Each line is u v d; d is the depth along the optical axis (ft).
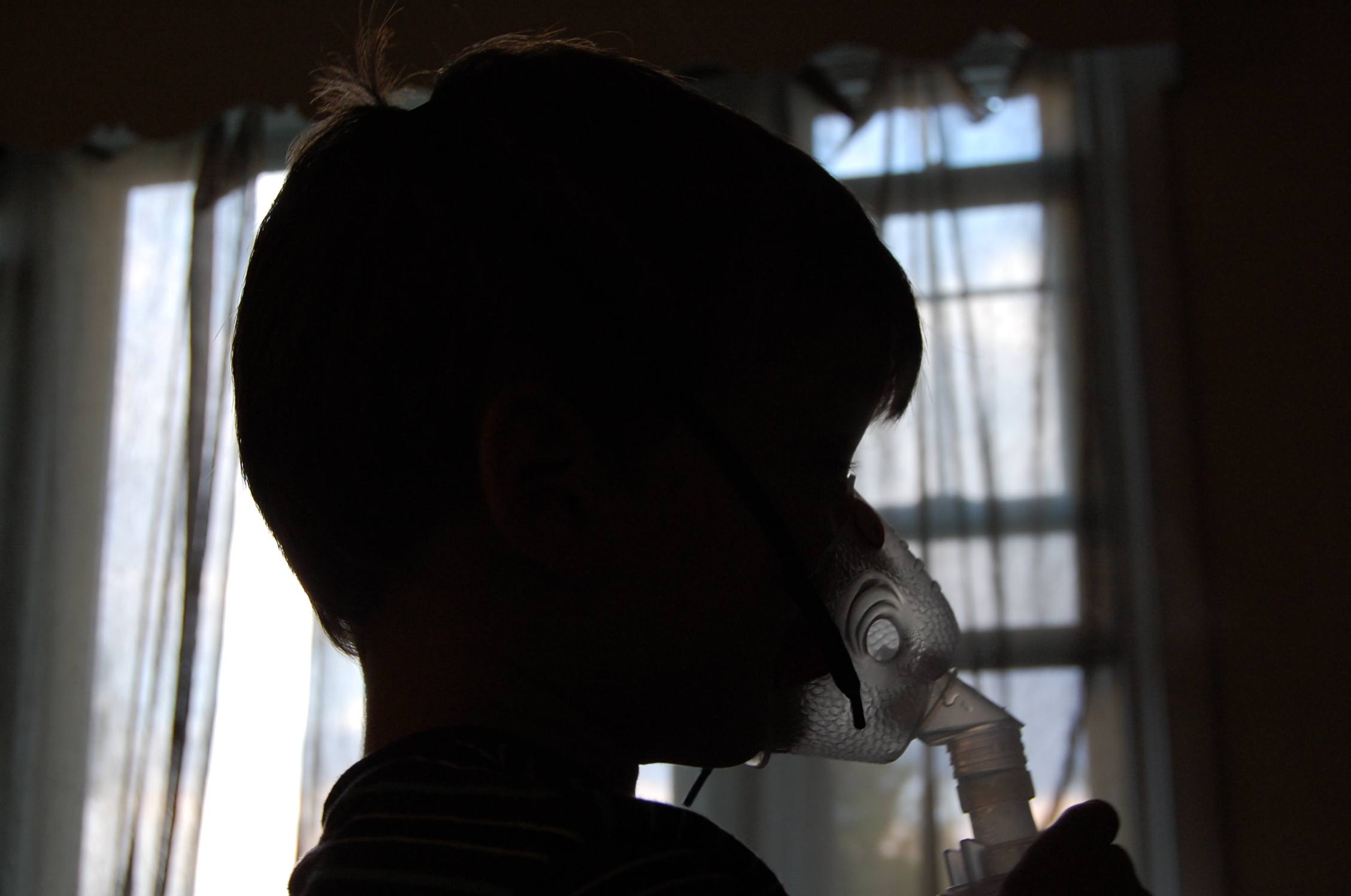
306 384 1.21
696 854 1.10
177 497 8.98
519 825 1.03
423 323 1.17
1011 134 8.61
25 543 9.23
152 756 8.68
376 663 1.22
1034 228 8.43
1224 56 8.51
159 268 9.59
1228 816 7.64
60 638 9.16
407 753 1.11
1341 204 8.18
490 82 1.31
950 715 1.84
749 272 1.26
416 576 1.19
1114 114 8.62
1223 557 7.95
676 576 1.22
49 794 8.91
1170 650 7.91
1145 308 8.32
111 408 9.49
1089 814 1.41
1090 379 8.07
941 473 8.08
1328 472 7.90
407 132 1.27
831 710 1.71
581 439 1.15
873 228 1.42
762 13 8.38
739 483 1.22
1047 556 8.04
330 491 1.20
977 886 1.59
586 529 1.16
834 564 1.63
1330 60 8.37
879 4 8.27
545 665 1.19
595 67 1.33
